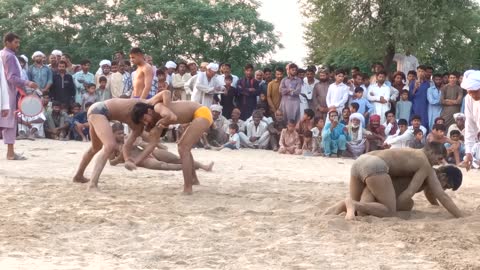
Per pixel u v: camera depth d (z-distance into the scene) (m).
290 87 17.89
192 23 34.50
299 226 7.27
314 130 16.94
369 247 6.39
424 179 8.05
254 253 6.11
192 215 7.87
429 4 26.66
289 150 17.03
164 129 9.63
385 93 17.19
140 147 11.68
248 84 18.48
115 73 18.55
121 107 9.76
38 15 34.69
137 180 10.79
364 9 27.30
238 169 12.99
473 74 9.18
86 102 18.56
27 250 6.05
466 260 5.95
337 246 6.41
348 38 27.45
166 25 34.53
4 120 12.91
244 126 18.08
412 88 17.31
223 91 17.95
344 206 7.84
